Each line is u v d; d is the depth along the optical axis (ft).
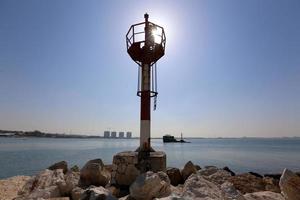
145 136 41.22
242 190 38.04
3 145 321.93
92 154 200.75
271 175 59.41
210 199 20.75
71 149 272.72
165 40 45.06
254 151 281.13
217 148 357.20
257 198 21.93
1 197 33.60
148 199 24.22
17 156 167.12
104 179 37.19
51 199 26.89
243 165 136.67
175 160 163.53
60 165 52.16
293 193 20.21
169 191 26.32
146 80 42.47
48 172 39.06
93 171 36.88
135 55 43.42
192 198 20.97
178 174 47.03
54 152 216.95
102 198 19.85
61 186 29.66
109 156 183.42
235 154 228.63
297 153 245.24
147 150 40.45
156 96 42.98
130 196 25.04
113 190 32.19
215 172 47.34
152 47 42.37
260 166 132.87
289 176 21.07
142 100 42.27
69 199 27.20
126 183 35.88
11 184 42.55
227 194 21.61
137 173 36.04
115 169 37.32
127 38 44.65
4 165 116.98
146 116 41.65
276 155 217.15
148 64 42.80
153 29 43.19
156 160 36.55
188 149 318.86
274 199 21.83
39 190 29.01
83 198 20.42
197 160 164.96
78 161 142.31
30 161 136.98
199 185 23.67
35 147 295.48
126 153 39.47
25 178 48.85
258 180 43.29
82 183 36.11
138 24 43.29
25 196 29.76
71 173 41.27
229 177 43.55
